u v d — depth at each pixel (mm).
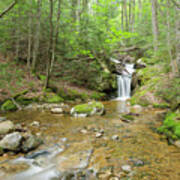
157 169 2566
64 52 12852
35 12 11039
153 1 11883
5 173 2357
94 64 13250
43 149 3240
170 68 7688
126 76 13984
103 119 5875
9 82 8664
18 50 12195
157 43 7699
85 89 12922
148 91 9117
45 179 2270
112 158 2938
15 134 3217
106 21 13484
